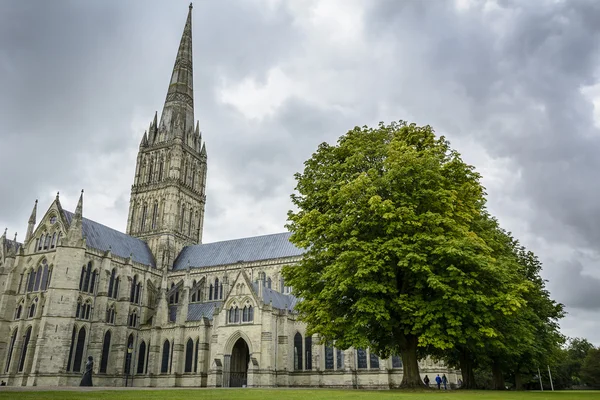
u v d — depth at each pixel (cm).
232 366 8069
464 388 5141
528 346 4947
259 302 7688
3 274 9569
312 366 7875
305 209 4803
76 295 8762
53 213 9681
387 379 7312
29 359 8431
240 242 11200
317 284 4400
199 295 10294
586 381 12756
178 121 12719
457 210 4194
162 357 9050
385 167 4278
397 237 3778
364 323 3659
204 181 13338
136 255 10819
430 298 3872
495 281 3934
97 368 8875
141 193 12275
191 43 14312
